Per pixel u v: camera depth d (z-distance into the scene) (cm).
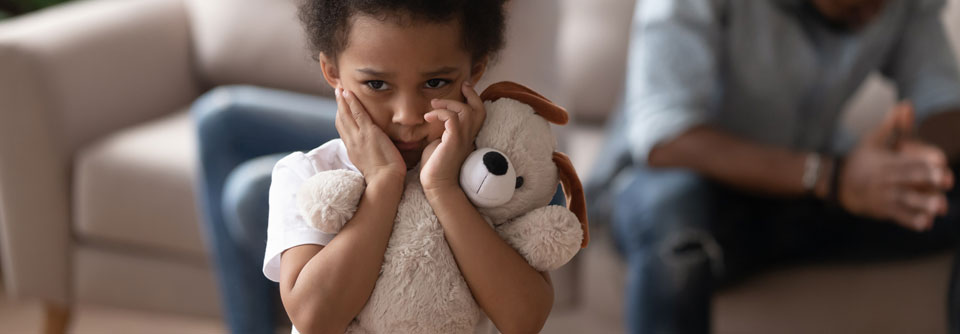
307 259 60
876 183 115
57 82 155
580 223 63
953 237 127
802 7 131
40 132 154
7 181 156
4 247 162
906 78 138
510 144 61
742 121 135
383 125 62
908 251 128
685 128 123
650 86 127
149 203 155
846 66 131
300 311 59
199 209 153
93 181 157
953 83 134
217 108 116
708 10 128
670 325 117
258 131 116
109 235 158
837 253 129
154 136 163
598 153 157
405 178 63
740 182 121
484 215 62
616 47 170
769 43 130
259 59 169
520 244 61
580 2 175
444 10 57
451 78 60
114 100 166
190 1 181
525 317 60
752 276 130
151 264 159
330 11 59
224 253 118
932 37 137
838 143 144
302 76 164
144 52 171
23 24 164
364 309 60
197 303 159
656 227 119
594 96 171
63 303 165
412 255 59
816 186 119
